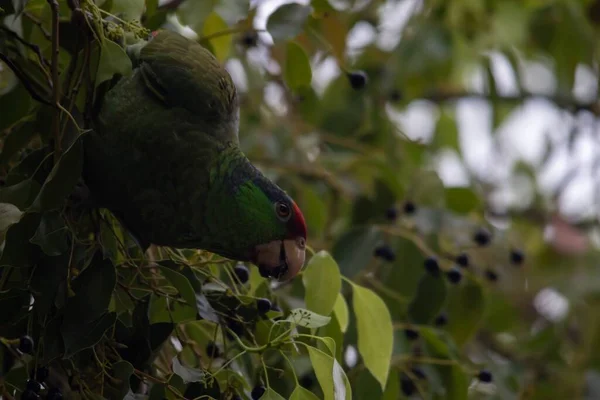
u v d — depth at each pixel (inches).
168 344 272.8
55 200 218.2
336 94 443.2
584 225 518.6
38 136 262.7
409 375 295.7
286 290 309.4
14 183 232.7
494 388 358.6
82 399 230.5
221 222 255.3
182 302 243.3
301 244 261.4
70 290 230.5
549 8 474.3
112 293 227.6
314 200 362.3
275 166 387.9
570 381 418.9
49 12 257.6
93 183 247.8
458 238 367.2
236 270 273.9
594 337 445.1
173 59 254.1
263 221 256.8
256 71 407.2
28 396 220.8
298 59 300.4
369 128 422.9
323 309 249.8
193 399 232.8
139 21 257.8
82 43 240.7
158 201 248.7
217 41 306.0
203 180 251.0
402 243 322.7
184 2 293.0
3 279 227.3
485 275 391.9
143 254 251.6
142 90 249.0
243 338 258.7
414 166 409.4
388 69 434.9
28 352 225.6
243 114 422.0
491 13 476.4
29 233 219.9
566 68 473.4
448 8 461.7
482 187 524.7
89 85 237.8
